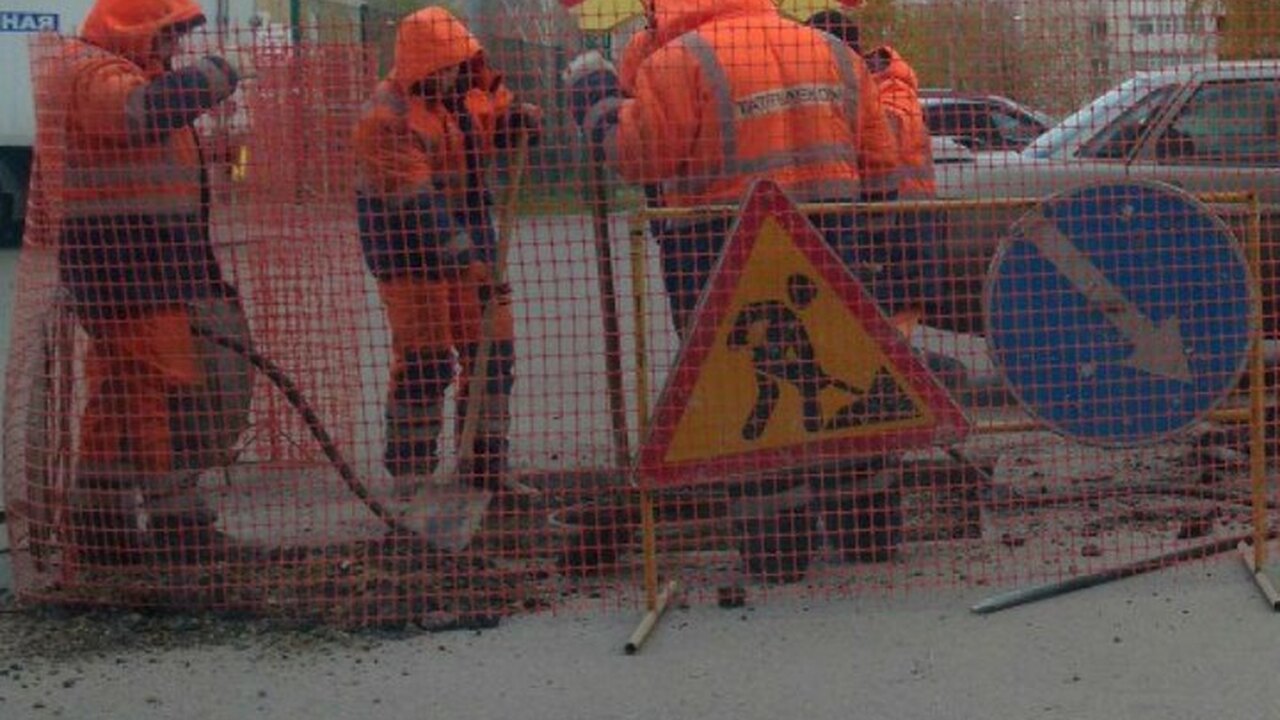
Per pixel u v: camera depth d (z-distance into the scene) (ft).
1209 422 22.59
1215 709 18.02
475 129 24.59
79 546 22.58
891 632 20.62
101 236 22.30
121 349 22.53
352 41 24.20
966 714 18.04
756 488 22.35
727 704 18.52
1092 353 21.75
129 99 21.85
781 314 20.99
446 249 24.47
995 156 29.43
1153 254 21.58
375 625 21.31
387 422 24.89
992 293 21.66
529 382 29.04
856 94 22.70
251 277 24.94
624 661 19.88
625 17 24.95
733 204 21.95
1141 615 20.94
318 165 24.39
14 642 21.04
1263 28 26.58
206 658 20.38
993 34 25.39
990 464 25.48
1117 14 25.81
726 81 21.95
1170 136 30.19
